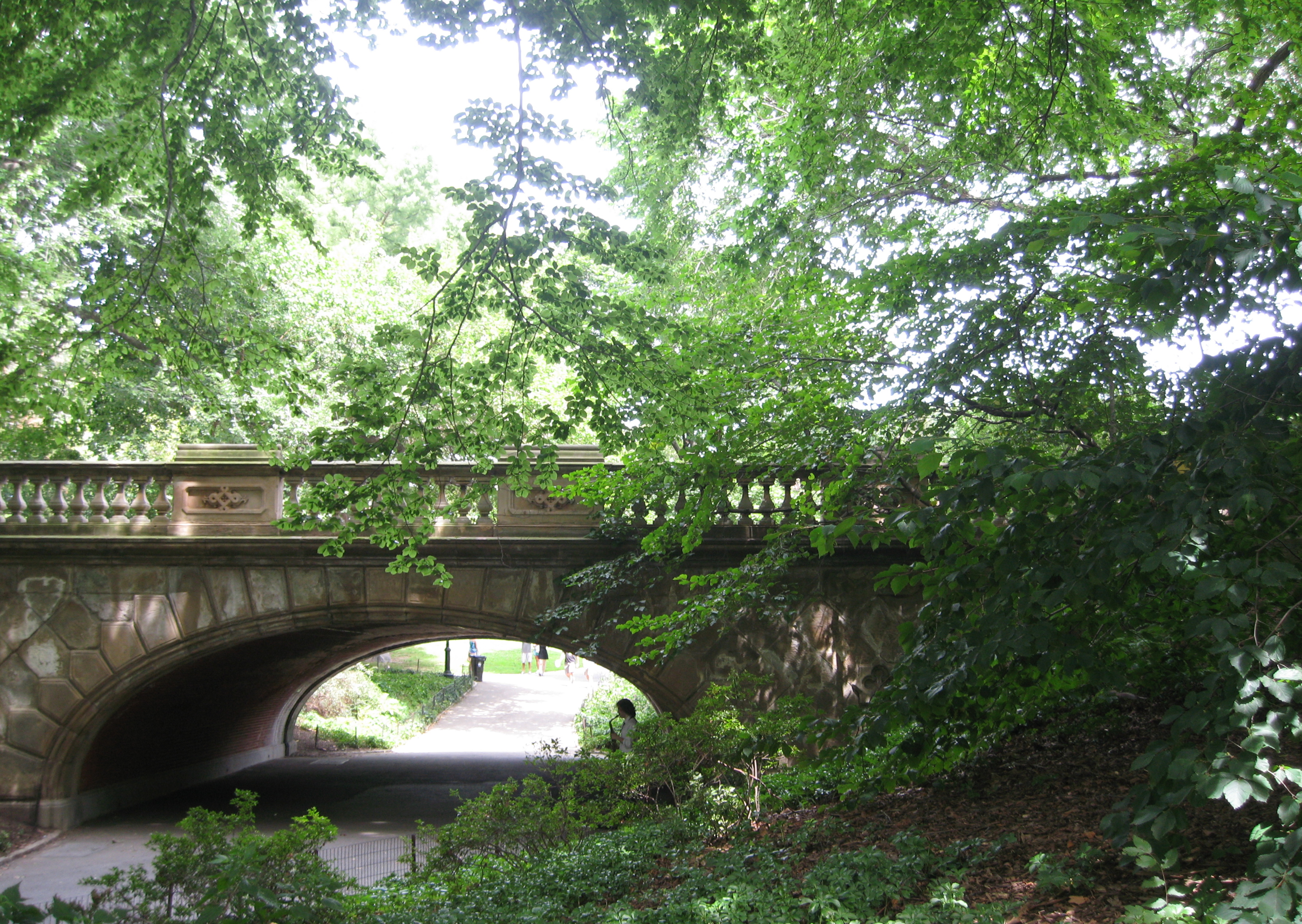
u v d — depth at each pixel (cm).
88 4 707
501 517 1171
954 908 461
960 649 490
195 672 1393
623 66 712
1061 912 441
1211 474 376
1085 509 448
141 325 779
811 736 595
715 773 866
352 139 791
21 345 772
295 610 1165
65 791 1188
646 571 1141
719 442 805
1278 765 535
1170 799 345
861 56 895
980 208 1091
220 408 888
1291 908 317
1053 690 653
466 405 747
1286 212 371
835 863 569
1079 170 950
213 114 742
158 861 556
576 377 800
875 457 760
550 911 619
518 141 666
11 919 292
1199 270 402
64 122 1400
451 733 2389
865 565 1141
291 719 2098
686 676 1135
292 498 1177
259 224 866
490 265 692
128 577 1173
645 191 1195
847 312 895
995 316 691
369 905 665
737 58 783
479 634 1761
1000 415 737
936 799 738
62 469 1178
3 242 1166
